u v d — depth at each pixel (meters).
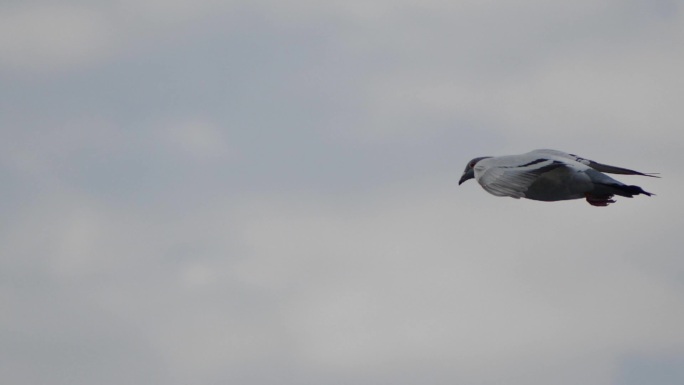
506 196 23.62
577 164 25.36
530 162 24.03
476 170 24.28
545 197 25.55
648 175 26.22
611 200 25.44
